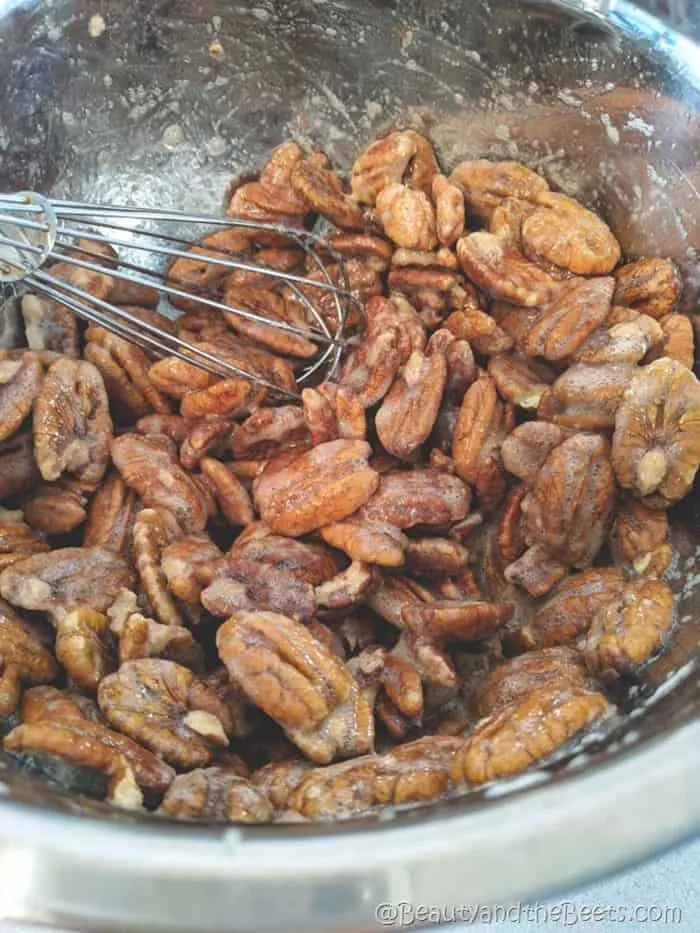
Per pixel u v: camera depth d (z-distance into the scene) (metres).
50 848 0.13
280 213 0.27
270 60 0.27
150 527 0.22
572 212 0.25
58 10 0.25
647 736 0.15
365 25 0.26
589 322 0.23
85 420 0.24
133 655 0.19
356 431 0.24
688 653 0.18
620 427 0.22
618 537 0.22
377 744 0.20
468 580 0.23
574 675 0.19
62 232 0.21
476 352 0.26
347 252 0.27
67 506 0.23
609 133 0.24
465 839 0.13
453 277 0.26
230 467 0.25
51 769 0.17
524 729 0.16
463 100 0.26
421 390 0.24
